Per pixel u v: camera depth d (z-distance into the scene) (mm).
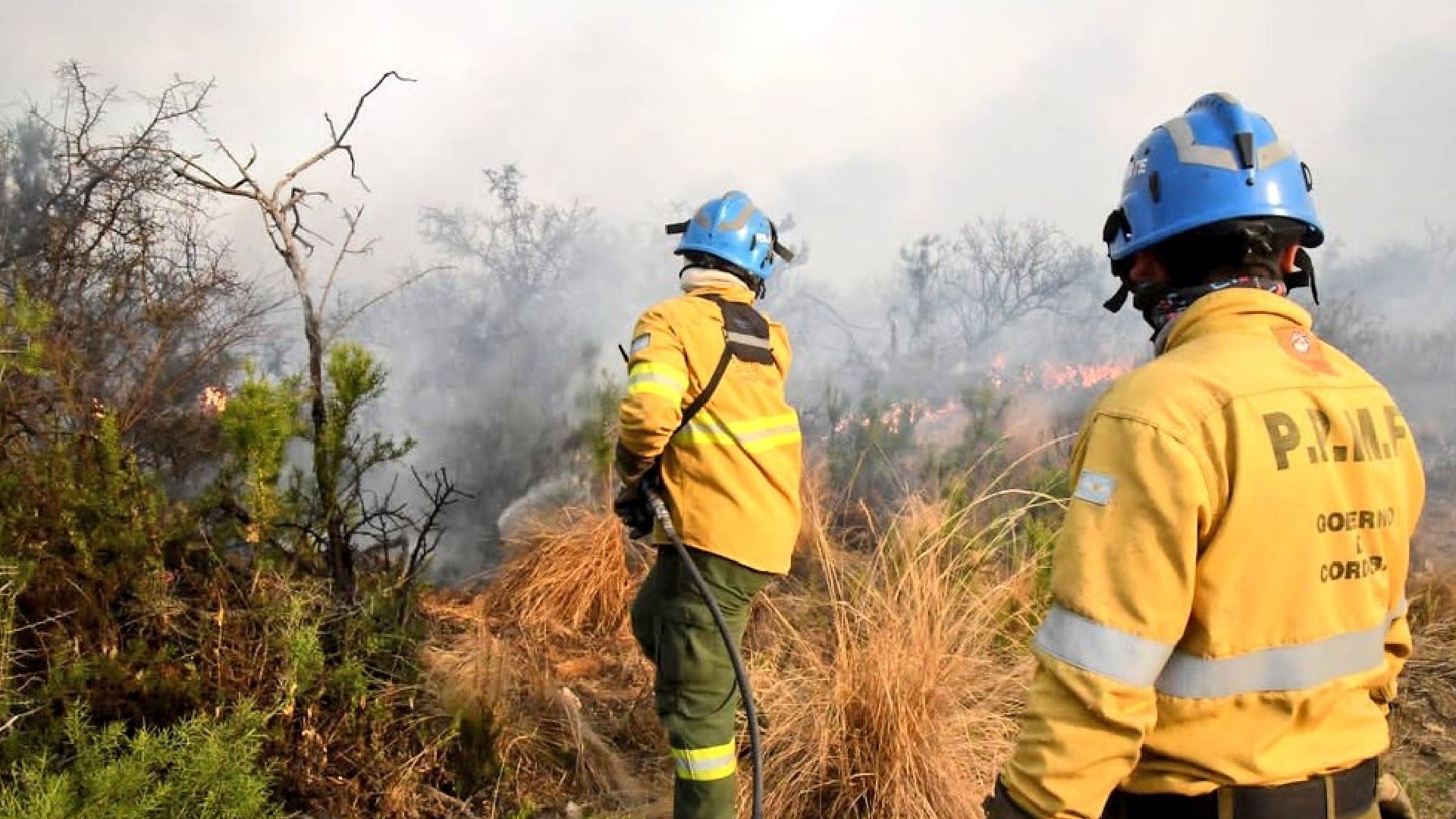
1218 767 1420
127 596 3180
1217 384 1432
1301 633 1428
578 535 5066
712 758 2938
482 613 4680
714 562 2947
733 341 3025
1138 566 1384
